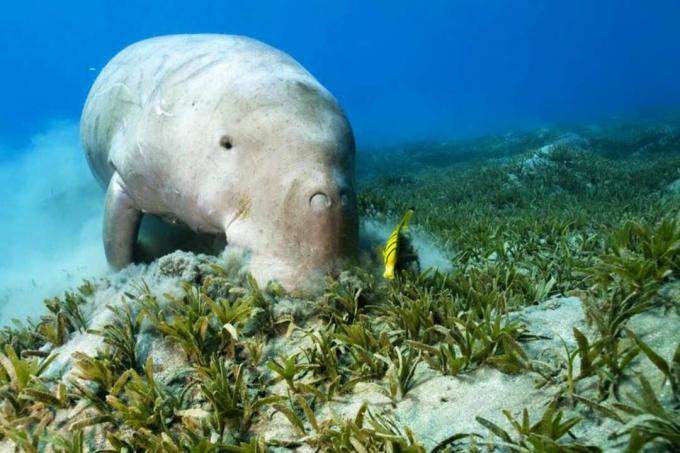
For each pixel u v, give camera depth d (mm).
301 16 114375
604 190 8672
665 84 66500
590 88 70188
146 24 101250
